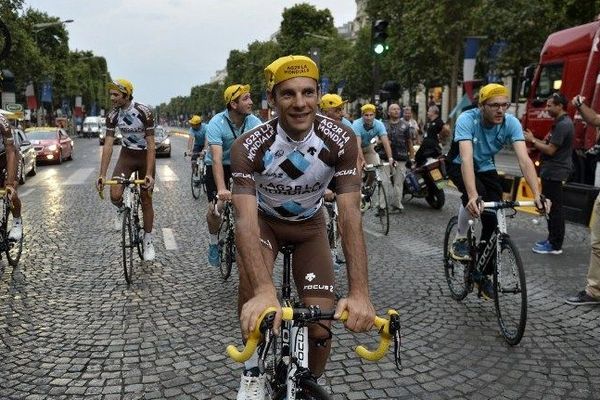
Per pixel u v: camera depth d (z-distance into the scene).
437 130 9.45
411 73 28.94
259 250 2.04
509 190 9.63
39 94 37.34
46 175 15.58
